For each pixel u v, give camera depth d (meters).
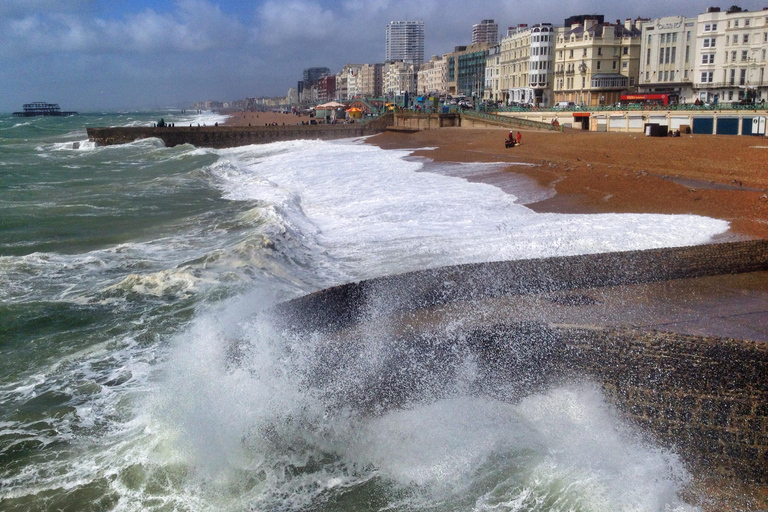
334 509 7.26
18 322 11.74
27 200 25.47
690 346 9.00
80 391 9.24
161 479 7.42
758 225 17.00
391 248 16.84
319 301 11.61
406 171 32.78
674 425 8.86
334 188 27.91
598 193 22.80
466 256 15.65
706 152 31.44
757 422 8.44
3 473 7.36
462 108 75.19
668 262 13.68
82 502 6.93
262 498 7.36
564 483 7.75
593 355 9.62
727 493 7.87
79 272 14.91
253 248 15.97
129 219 21.28
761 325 11.02
